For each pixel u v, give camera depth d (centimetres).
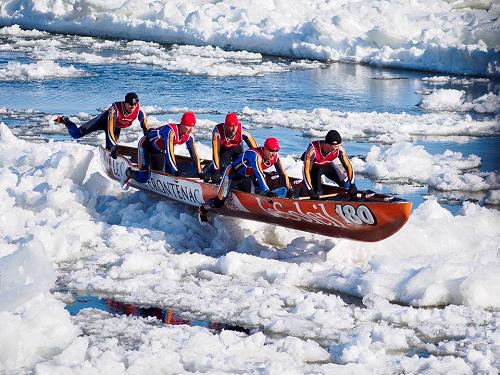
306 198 1820
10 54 5441
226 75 4819
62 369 1220
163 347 1347
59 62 5119
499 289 1573
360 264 1795
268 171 2189
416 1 6169
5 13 7119
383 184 2619
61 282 1664
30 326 1346
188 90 4297
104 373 1240
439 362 1310
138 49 5809
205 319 1503
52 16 6844
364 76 4916
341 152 1847
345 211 1730
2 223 1947
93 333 1420
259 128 3394
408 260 1731
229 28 6097
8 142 2727
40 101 3894
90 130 2381
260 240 1942
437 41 5256
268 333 1454
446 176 2620
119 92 4169
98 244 1881
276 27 5972
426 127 3412
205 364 1293
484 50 5000
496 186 2562
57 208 2072
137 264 1728
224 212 1989
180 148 2742
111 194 2245
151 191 2188
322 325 1481
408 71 5178
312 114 3697
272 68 5100
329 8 6328
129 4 6625
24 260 1435
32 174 2297
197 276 1725
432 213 1989
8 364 1250
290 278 1677
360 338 1384
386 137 3272
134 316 1500
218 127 2000
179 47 5891
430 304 1584
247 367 1292
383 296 1608
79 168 2238
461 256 1745
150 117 3462
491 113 3888
